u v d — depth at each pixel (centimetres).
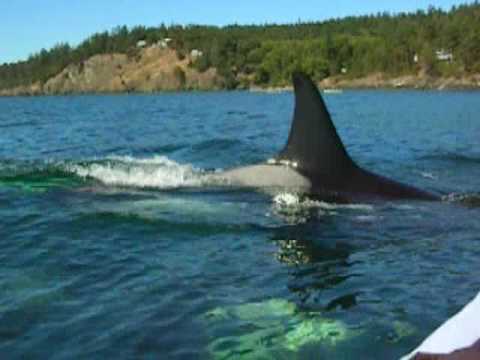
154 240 1051
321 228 1105
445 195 1337
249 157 2177
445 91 15275
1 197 1324
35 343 680
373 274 889
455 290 827
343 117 5059
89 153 2416
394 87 18275
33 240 1047
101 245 1023
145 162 1747
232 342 673
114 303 785
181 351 656
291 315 745
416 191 1316
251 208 1217
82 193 1347
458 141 2877
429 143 2781
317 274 889
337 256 967
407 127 3831
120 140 3036
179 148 2536
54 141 3027
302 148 1343
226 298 799
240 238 1059
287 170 1351
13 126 4222
